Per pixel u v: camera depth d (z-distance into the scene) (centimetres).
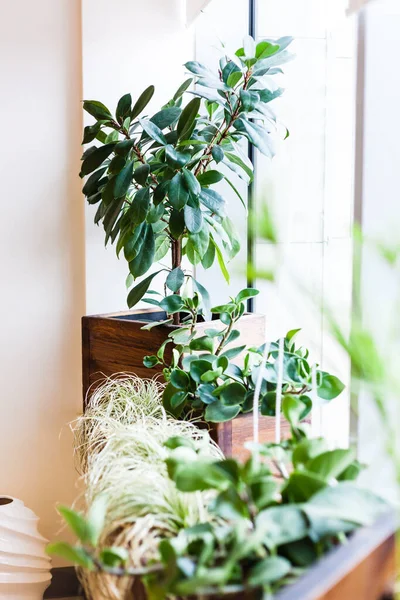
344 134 155
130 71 224
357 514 72
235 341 169
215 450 121
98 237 228
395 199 117
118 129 174
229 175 220
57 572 231
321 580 59
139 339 170
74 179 229
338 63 158
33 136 226
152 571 72
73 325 234
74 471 238
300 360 126
